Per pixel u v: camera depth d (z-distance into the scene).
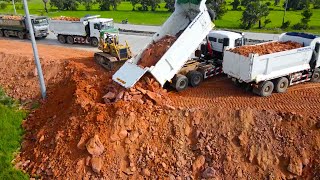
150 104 15.51
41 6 65.19
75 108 16.19
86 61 24.09
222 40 19.80
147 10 57.72
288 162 13.36
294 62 16.92
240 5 57.28
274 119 14.27
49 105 18.92
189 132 14.51
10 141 16.70
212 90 17.92
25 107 19.97
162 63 16.50
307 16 39.91
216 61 19.89
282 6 56.84
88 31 29.91
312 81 18.59
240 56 15.97
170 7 55.84
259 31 37.62
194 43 17.59
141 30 37.44
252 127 14.19
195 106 15.73
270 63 15.98
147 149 14.07
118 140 14.34
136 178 13.58
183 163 13.75
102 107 15.37
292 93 17.11
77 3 60.72
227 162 13.48
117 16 50.66
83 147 14.34
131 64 17.03
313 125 13.95
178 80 17.58
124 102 15.35
